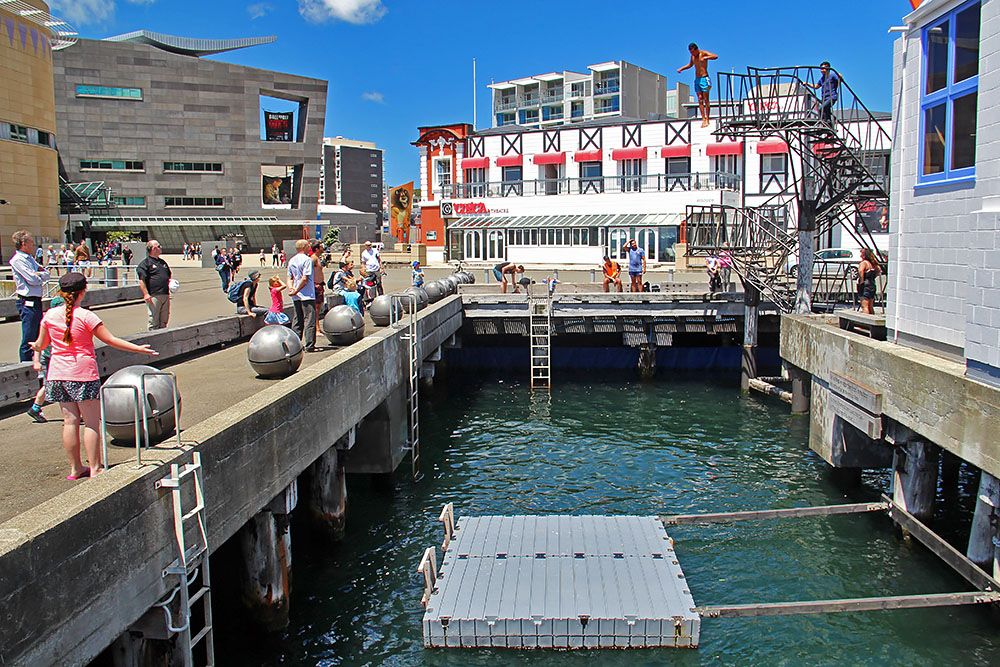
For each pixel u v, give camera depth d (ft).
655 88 296.92
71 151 286.87
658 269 132.98
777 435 63.10
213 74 299.38
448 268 152.56
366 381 42.39
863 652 30.86
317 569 38.93
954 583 36.35
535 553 35.55
